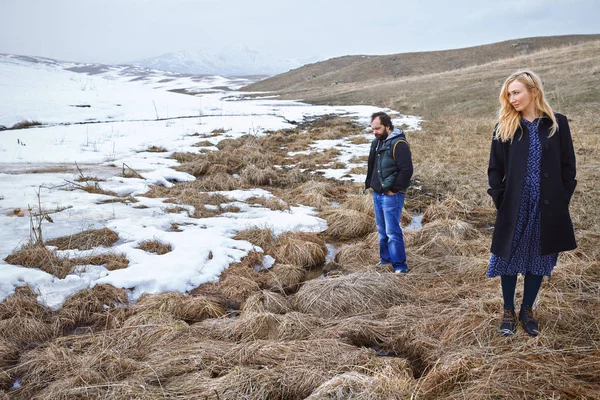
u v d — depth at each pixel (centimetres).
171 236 586
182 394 280
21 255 487
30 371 320
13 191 769
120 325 389
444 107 1994
